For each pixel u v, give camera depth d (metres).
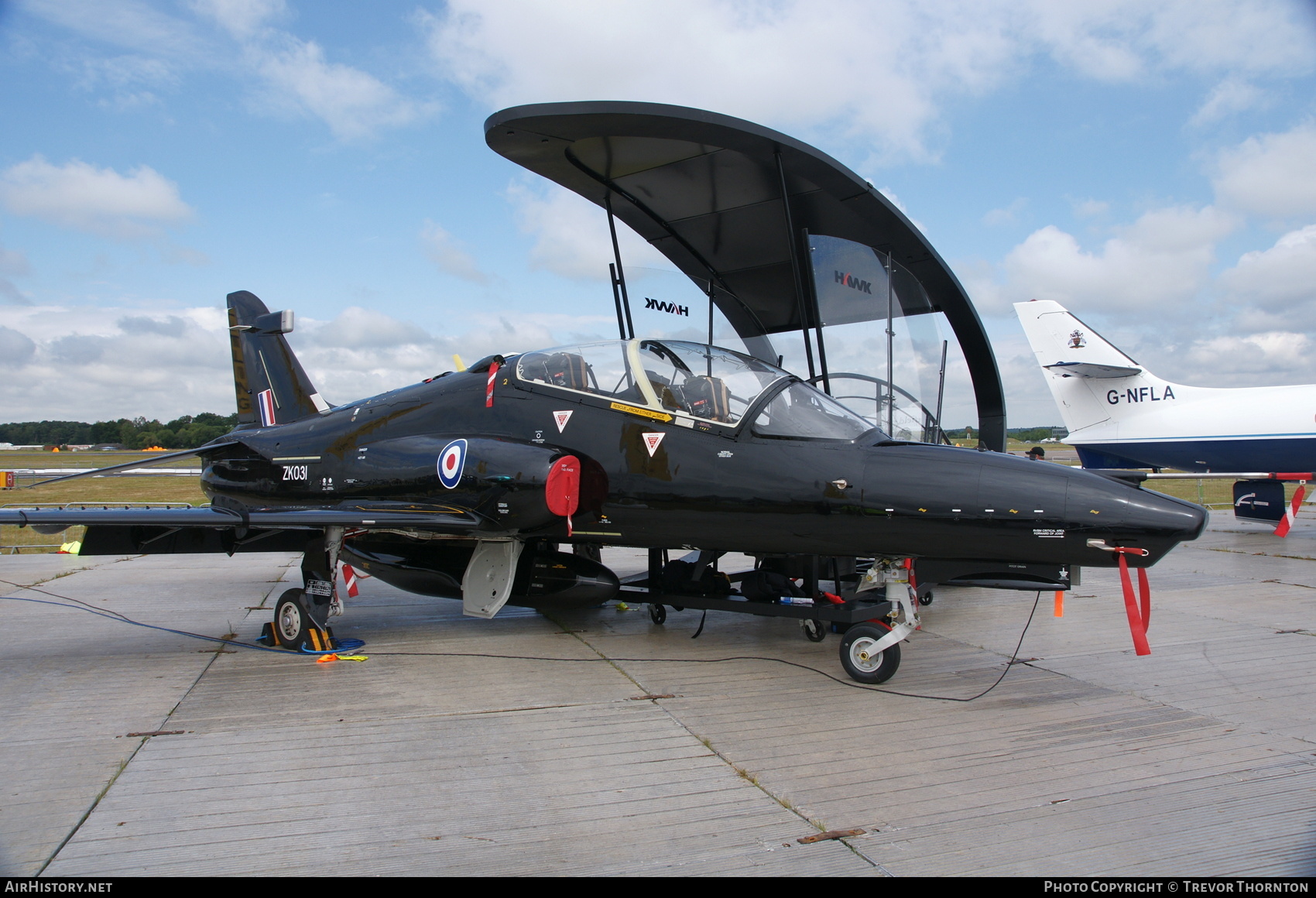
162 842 2.93
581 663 5.73
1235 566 10.92
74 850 2.87
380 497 6.93
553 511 5.59
